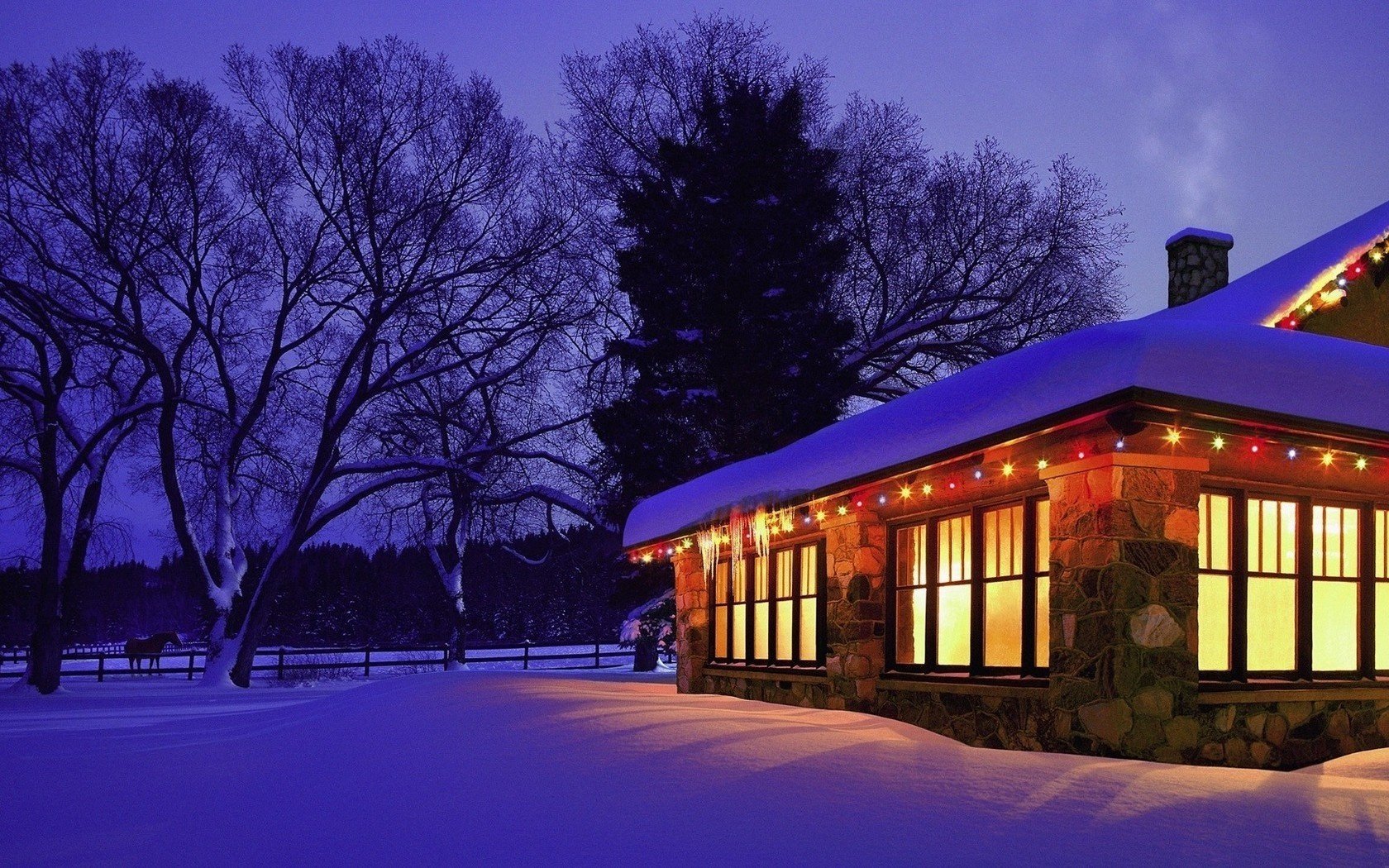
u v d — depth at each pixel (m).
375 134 36.25
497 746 8.41
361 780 8.00
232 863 5.88
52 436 33.78
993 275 35.03
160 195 35.09
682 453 27.89
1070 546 8.84
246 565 37.19
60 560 34.03
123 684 35.81
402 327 37.44
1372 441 8.52
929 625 11.39
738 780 6.54
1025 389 8.83
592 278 36.31
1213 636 9.18
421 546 42.91
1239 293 11.81
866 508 12.23
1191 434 8.65
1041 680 9.56
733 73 33.59
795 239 28.92
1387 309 12.19
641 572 29.53
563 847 5.43
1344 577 9.98
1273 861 4.78
